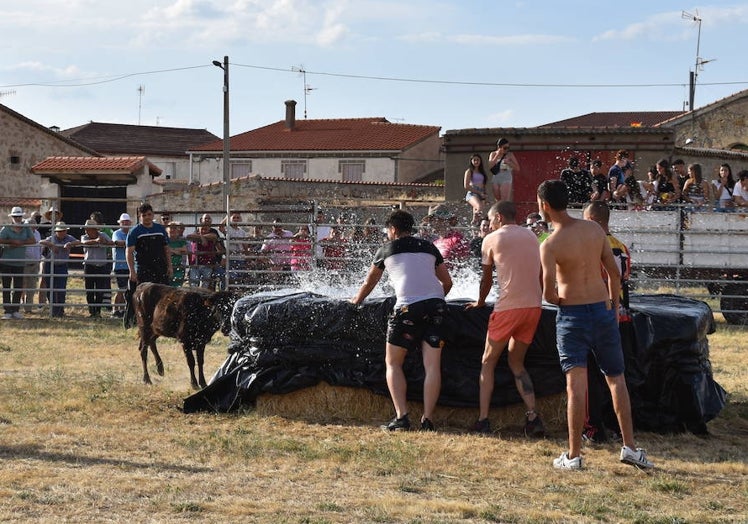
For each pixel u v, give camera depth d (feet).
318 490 20.20
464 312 26.99
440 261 27.12
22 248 55.77
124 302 55.62
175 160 207.72
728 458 24.07
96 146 204.03
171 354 40.86
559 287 22.70
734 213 53.42
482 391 26.32
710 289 54.75
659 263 54.19
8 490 19.08
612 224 54.65
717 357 41.09
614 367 22.76
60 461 22.09
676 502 20.02
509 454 24.00
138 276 38.88
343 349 27.91
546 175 74.38
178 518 17.62
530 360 26.81
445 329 26.71
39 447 23.49
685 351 26.89
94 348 42.34
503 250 25.68
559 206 22.63
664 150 72.79
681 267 54.03
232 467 22.11
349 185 116.16
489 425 26.37
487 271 26.12
